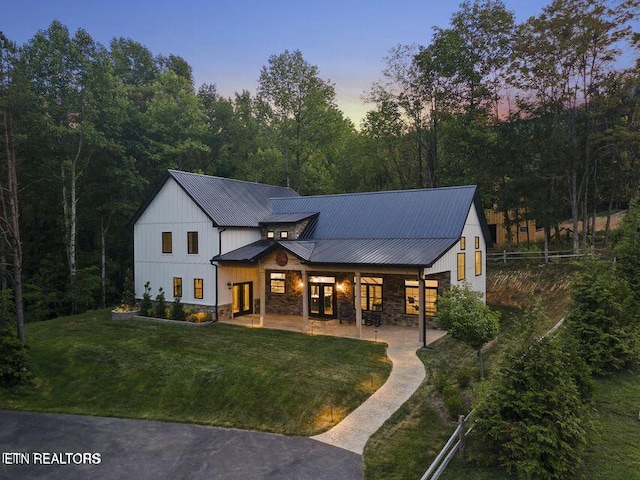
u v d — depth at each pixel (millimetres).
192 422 12008
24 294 27375
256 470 9281
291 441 10555
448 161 35188
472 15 32281
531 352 8539
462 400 11891
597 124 27281
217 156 44250
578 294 13211
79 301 29109
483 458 8555
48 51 27469
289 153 44000
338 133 42438
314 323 21656
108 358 16859
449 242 19609
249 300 24625
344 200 25438
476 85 33062
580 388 9328
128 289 25891
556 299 22984
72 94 27969
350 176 45156
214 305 22844
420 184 38469
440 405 11773
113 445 10758
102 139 29266
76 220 32438
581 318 12953
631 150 27281
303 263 19328
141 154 35719
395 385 13344
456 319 13234
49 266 31531
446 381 12594
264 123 51312
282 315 24031
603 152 28094
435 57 34000
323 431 10891
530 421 8008
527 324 8906
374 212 23594
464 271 21766
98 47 40469
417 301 20500
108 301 34625
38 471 9555
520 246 31250
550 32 26656
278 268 20328
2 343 14898
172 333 19938
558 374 8352
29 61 27422
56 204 32906
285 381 13781
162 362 16031
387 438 10281
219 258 22281
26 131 27469
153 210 25391
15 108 24625
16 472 9523
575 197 27234
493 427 8258
